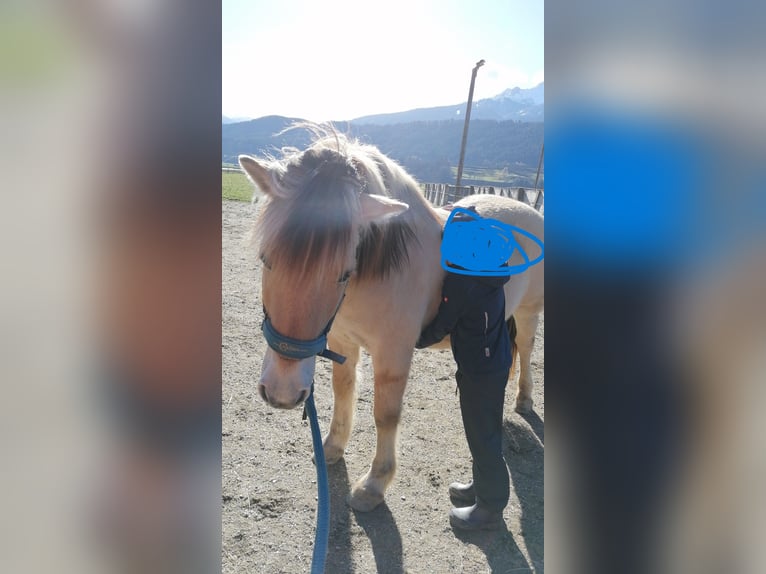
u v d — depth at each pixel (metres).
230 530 2.20
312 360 1.74
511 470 2.86
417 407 3.53
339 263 1.62
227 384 3.56
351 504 2.40
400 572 2.06
